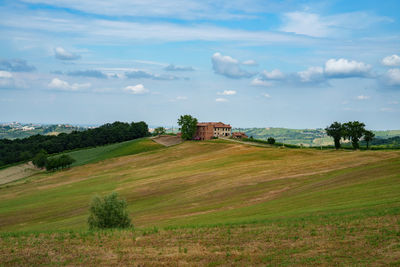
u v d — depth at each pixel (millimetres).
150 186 86188
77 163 171375
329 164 84438
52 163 157375
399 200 38750
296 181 68375
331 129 146500
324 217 35406
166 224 45125
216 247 29188
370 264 22672
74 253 29859
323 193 51375
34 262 28031
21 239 35406
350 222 32219
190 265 25578
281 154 119875
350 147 148625
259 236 31250
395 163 66438
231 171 91500
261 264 24719
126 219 43219
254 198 58875
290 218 37219
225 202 59250
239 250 28000
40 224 62844
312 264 23719
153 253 28703
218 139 198500
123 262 27031
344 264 23078
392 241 26219
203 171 97812
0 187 128625
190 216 50281
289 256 25609
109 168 139125
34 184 125312
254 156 119250
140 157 155125
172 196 72562
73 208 73562
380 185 49906
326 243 27547
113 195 44156
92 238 34656
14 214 74125
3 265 27609
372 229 29453
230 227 35562
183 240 31906
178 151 157875
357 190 49125
